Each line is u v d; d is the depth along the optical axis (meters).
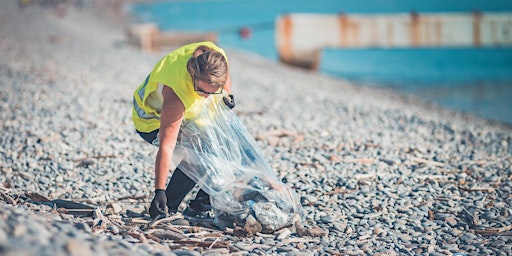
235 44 57.16
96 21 74.69
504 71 42.59
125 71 28.36
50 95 20.47
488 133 17.55
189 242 8.55
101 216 9.51
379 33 39.59
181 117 8.52
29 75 24.48
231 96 9.36
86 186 11.60
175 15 99.50
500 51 51.72
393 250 8.77
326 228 9.64
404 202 10.72
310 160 13.30
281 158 13.50
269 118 18.28
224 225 9.30
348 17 39.72
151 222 8.98
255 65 39.47
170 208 9.66
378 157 13.66
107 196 11.00
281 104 21.33
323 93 26.41
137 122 9.26
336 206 10.61
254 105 20.77
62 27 52.97
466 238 9.19
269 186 9.54
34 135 15.02
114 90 22.48
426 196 11.08
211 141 9.25
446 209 10.41
